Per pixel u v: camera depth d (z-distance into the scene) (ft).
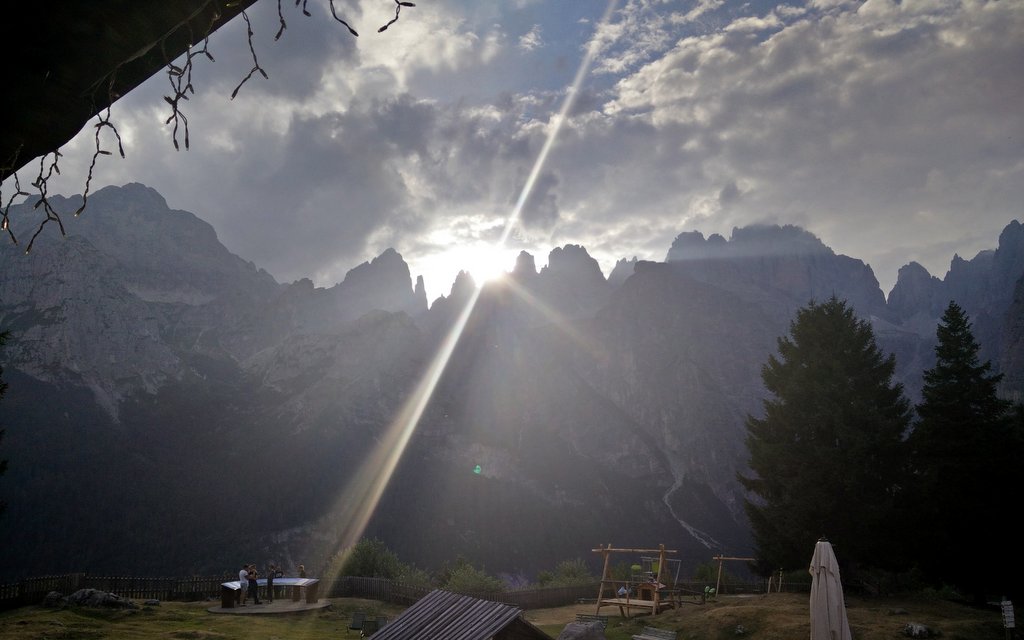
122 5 9.53
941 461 119.96
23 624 75.56
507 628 46.73
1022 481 118.73
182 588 110.22
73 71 10.18
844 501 107.86
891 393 117.91
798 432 117.39
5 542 576.20
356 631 86.94
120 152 10.99
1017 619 82.23
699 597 111.86
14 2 9.11
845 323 122.11
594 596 130.52
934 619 82.07
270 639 77.87
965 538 118.52
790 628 77.61
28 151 11.05
